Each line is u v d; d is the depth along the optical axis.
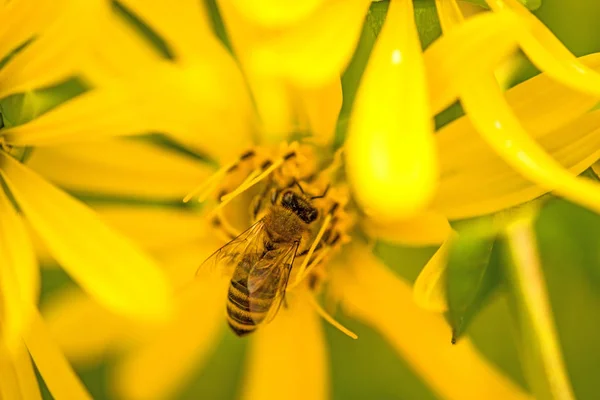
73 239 0.21
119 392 0.22
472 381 0.22
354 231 0.22
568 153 0.20
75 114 0.21
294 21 0.19
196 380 0.23
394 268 0.22
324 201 0.22
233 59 0.22
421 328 0.22
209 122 0.22
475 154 0.20
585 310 0.22
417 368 0.22
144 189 0.22
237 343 0.23
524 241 0.20
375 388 0.23
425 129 0.19
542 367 0.20
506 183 0.20
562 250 0.22
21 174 0.21
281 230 0.22
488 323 0.22
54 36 0.20
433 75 0.20
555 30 0.21
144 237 0.22
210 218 0.22
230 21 0.21
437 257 0.20
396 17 0.20
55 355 0.20
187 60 0.22
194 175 0.22
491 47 0.20
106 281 0.20
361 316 0.22
